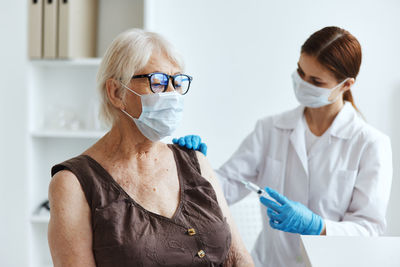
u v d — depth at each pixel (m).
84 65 2.67
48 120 2.71
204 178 1.34
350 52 1.71
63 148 2.76
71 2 2.36
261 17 2.66
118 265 1.11
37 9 2.40
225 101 2.72
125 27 2.66
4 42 2.45
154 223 1.17
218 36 2.69
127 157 1.25
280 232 1.91
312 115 1.90
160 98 1.23
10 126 2.52
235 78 2.70
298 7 2.63
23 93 2.49
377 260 0.85
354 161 1.81
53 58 2.45
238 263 1.35
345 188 1.81
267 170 1.96
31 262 2.58
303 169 1.88
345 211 1.84
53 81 2.72
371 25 2.60
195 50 2.71
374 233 1.68
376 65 2.61
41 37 2.41
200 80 2.72
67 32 2.37
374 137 1.81
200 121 2.74
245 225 2.27
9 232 2.57
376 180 1.75
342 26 2.62
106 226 1.13
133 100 1.24
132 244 1.12
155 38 1.25
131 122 1.27
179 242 1.18
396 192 2.63
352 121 1.85
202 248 1.20
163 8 2.69
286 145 1.93
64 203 1.12
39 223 2.69
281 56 2.67
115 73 1.24
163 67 1.24
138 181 1.23
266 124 2.03
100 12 2.67
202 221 1.23
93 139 2.74
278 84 2.69
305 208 1.65
